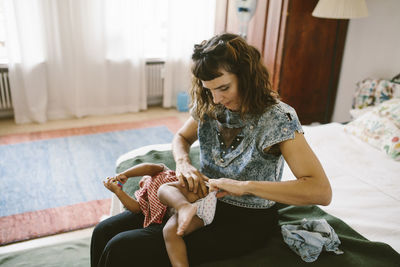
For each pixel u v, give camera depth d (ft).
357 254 3.90
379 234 4.27
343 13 8.16
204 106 3.92
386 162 6.25
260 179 3.67
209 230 3.69
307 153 3.30
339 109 11.09
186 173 3.94
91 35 12.09
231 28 11.58
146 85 13.85
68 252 6.14
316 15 8.59
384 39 9.17
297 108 10.81
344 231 4.27
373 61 9.60
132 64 12.96
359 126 7.34
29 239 6.61
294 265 3.66
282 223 4.37
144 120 12.99
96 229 4.05
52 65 12.00
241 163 3.69
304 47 10.00
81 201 7.88
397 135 6.51
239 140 3.67
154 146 6.75
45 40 11.50
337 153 6.59
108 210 7.62
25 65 11.35
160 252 3.47
